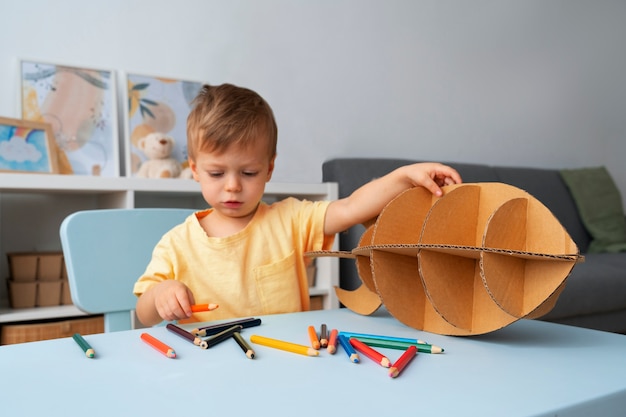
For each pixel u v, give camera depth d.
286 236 0.92
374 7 2.48
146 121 1.92
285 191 1.81
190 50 2.08
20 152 1.68
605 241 2.76
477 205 0.60
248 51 2.19
